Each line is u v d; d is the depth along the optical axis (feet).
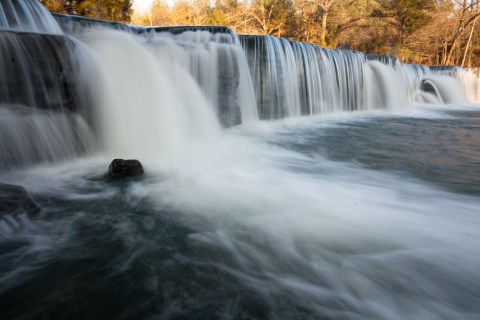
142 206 14.78
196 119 29.14
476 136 33.53
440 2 122.21
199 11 135.13
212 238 12.35
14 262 10.23
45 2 56.85
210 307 8.73
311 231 13.08
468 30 126.11
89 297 8.88
